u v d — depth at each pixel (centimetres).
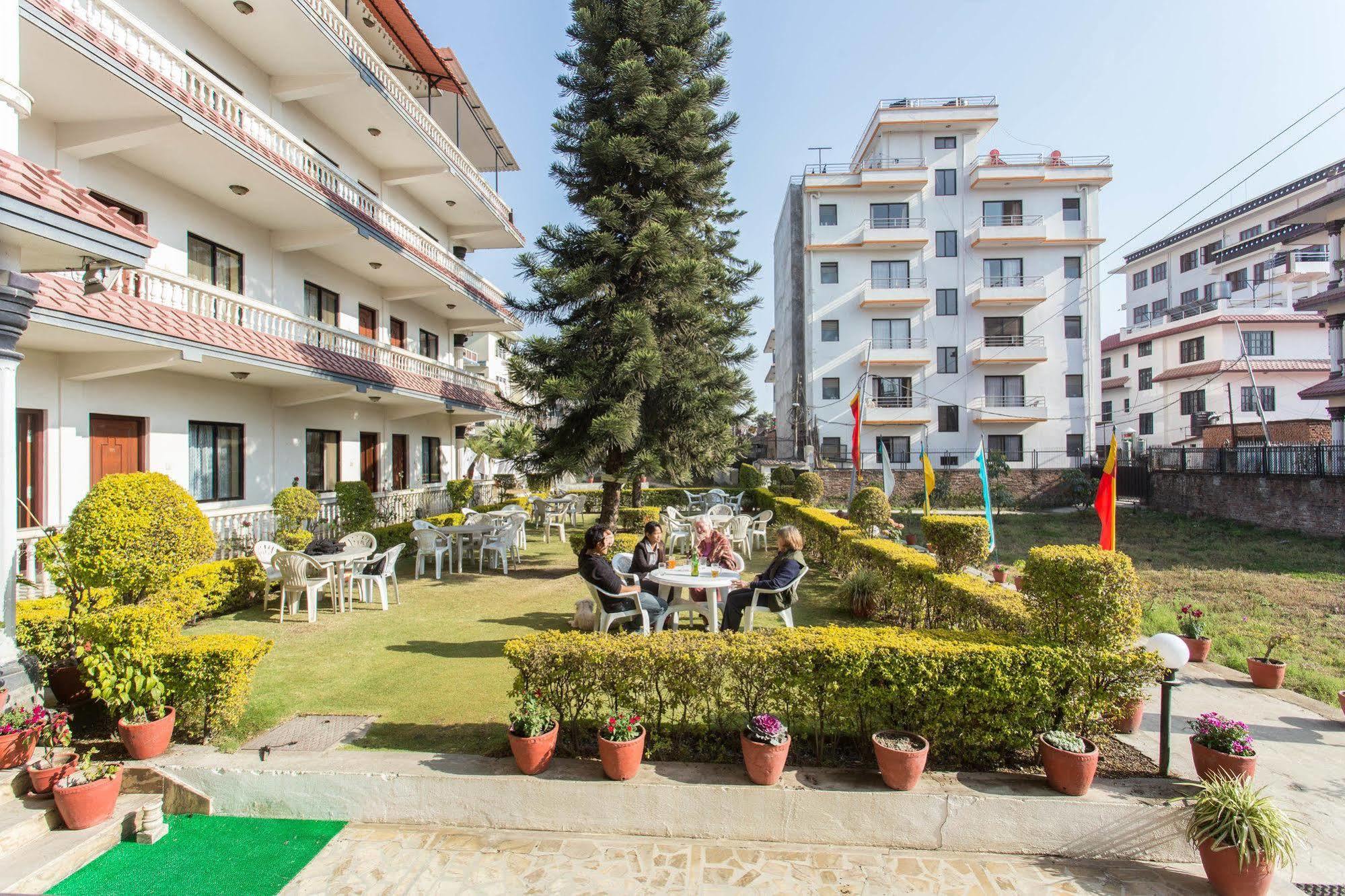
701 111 1320
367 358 1522
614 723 421
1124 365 3834
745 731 426
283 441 1347
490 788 410
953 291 3198
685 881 357
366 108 1403
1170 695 433
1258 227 3434
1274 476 1892
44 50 708
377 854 381
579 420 1236
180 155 959
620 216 1215
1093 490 2591
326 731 500
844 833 397
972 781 419
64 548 573
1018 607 558
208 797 429
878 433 3181
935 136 3238
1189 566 1409
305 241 1283
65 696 543
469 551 1426
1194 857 385
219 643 490
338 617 872
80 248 486
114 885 352
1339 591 1140
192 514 625
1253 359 3028
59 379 873
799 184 3572
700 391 1277
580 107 1305
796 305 3547
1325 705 592
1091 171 3139
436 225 2089
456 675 633
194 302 977
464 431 2492
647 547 805
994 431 3162
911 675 444
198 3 1050
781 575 681
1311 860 371
